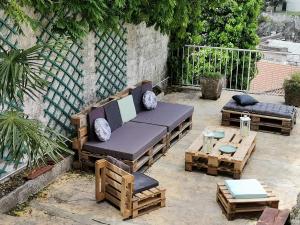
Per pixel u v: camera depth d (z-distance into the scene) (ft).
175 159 23.57
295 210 15.40
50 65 21.74
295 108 28.94
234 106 28.12
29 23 18.85
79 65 24.25
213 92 33.27
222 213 18.52
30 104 20.62
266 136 26.94
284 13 101.14
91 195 19.67
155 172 22.03
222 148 22.27
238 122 28.27
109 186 18.81
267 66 55.57
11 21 18.99
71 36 22.15
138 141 21.89
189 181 21.21
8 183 19.26
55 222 17.40
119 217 17.97
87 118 21.89
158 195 18.72
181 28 32.68
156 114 26.03
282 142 26.14
